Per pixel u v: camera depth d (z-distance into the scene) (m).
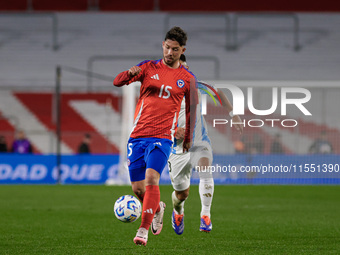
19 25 94.62
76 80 88.56
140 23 95.31
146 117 20.72
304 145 56.44
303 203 42.50
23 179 65.88
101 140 79.00
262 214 34.56
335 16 96.94
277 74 90.69
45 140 80.94
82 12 96.06
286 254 19.83
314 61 92.19
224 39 94.12
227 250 20.70
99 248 21.11
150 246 21.69
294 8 98.44
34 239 23.62
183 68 21.31
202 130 24.36
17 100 84.06
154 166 19.86
